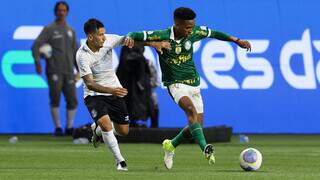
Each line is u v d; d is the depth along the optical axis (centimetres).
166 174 2911
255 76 5581
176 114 5491
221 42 5538
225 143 4953
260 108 5581
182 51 3177
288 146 4728
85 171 3045
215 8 5578
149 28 5519
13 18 5431
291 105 5612
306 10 5675
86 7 5516
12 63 5416
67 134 5391
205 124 5506
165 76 3216
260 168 3259
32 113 5441
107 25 5494
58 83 5331
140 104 4981
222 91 5541
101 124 3117
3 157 3775
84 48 3148
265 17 5625
